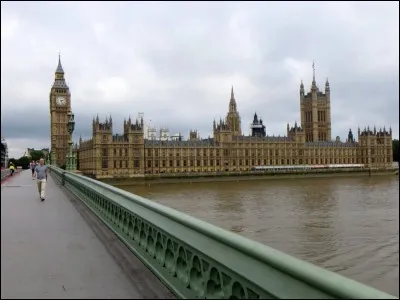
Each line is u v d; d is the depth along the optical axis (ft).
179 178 597.93
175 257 23.48
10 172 231.50
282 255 13.30
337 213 227.40
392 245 140.67
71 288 25.79
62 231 46.11
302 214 224.74
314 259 124.47
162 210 25.07
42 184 84.43
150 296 23.54
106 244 38.40
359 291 10.36
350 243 145.18
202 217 216.74
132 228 35.01
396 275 106.32
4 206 72.84
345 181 577.43
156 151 635.25
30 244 39.04
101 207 55.31
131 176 577.84
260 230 174.09
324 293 11.27
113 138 606.14
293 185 498.28
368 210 239.09
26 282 27.20
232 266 15.99
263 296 14.07
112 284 26.25
